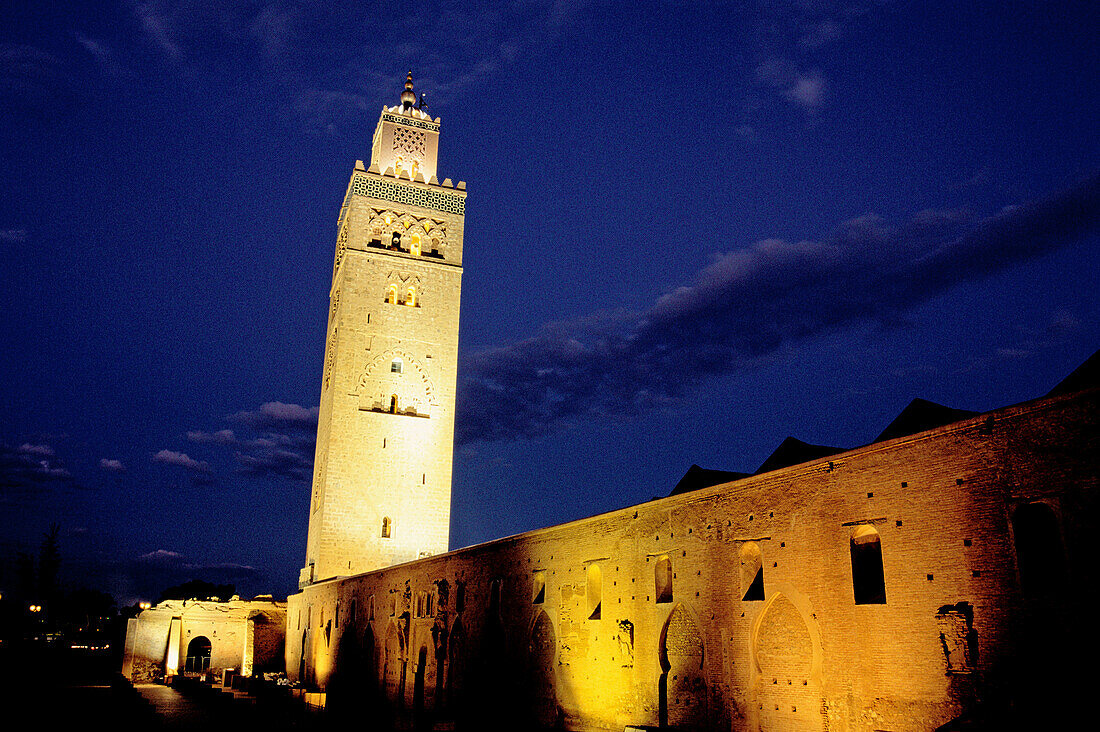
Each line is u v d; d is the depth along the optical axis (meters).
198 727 45.59
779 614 27.47
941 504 22.89
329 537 67.56
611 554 36.22
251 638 79.00
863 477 25.25
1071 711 19.17
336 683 63.19
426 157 78.00
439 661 49.06
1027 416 21.23
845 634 24.94
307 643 71.19
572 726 36.91
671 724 31.45
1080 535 19.72
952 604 22.16
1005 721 20.31
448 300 74.19
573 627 37.97
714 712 29.34
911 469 23.88
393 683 54.62
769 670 27.50
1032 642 20.25
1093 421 19.81
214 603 80.25
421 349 72.44
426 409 71.62
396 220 74.38
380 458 69.50
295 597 77.06
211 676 76.62
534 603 41.25
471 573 47.75
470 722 45.00
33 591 131.50
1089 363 23.67
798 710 26.20
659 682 32.31
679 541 32.41
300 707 55.94
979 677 21.17
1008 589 20.95
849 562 25.25
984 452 22.06
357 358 70.56
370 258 72.69
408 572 55.28
